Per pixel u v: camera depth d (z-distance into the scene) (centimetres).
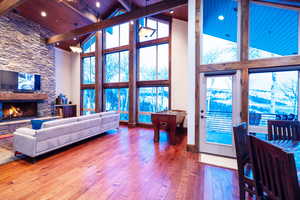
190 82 341
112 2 592
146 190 204
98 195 192
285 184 88
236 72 313
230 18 339
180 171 255
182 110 552
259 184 120
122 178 232
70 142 352
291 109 295
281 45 315
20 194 191
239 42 312
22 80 557
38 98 603
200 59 335
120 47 671
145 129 575
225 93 324
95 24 513
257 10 317
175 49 562
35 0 488
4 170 252
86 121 396
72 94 820
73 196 189
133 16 439
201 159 303
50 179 226
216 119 329
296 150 160
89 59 785
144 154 326
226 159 304
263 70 304
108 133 509
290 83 296
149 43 609
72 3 500
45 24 618
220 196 193
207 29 349
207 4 345
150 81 610
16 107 584
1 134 479
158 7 399
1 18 503
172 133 393
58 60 756
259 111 312
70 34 576
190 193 199
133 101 614
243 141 169
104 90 727
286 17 311
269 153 100
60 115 692
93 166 269
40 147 284
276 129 212
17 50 547
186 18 537
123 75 687
